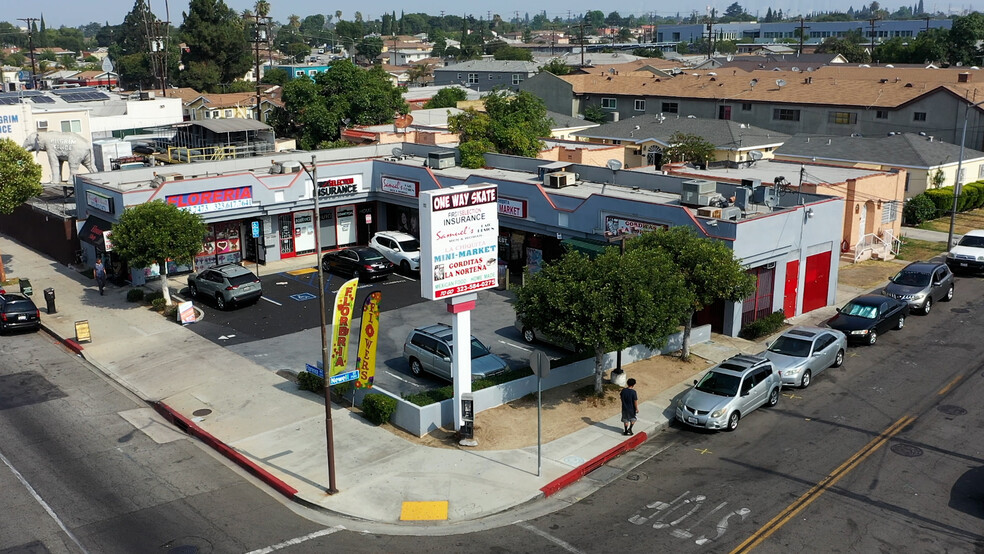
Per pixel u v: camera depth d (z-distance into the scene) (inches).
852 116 2630.4
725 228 1171.3
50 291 1365.7
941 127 2448.3
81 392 1050.1
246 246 1701.5
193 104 3481.8
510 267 1583.4
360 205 1827.0
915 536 680.4
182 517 726.5
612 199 1322.6
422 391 1021.8
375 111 2652.6
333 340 928.3
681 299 954.1
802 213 1290.6
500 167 1777.8
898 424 919.0
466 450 858.1
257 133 2315.5
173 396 1019.9
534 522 716.7
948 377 1066.1
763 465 821.9
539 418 789.9
